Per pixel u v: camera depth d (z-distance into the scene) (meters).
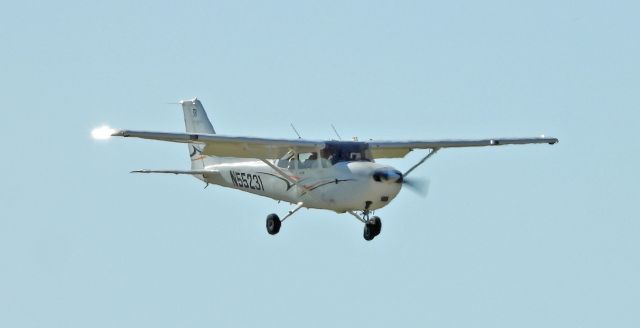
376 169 113.75
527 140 126.81
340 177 115.56
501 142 125.50
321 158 117.88
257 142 115.44
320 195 117.75
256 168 125.62
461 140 124.06
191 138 112.19
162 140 112.25
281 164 122.06
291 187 121.00
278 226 123.12
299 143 117.19
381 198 114.06
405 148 123.69
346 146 118.38
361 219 118.81
